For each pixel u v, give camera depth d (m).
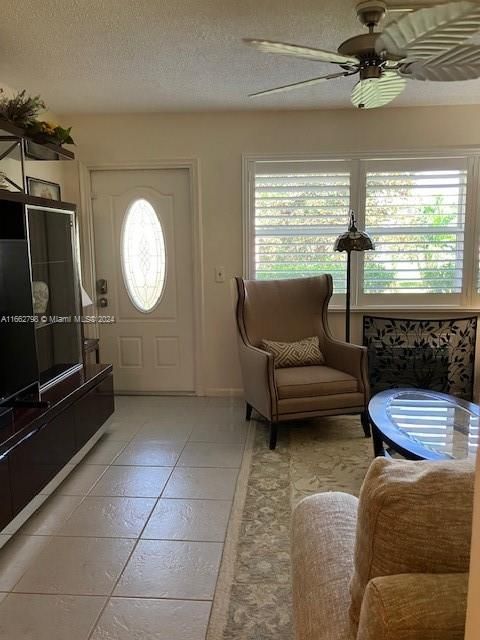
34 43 2.67
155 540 2.34
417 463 0.94
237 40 2.66
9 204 2.66
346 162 4.19
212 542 2.31
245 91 3.58
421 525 0.82
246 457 3.23
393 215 4.22
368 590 0.81
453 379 4.30
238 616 1.85
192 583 2.04
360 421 3.85
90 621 1.84
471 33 1.77
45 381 3.13
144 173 4.36
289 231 4.32
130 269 4.51
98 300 4.54
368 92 2.40
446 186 4.14
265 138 4.20
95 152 4.30
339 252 4.15
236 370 4.52
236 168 4.25
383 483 0.87
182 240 4.43
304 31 2.55
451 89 3.59
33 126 3.05
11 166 3.50
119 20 2.40
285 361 3.75
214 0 2.21
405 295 4.31
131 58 2.90
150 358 4.58
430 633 0.76
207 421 3.91
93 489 2.82
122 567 2.14
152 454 3.29
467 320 4.23
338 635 0.99
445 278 4.26
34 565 2.16
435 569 0.83
